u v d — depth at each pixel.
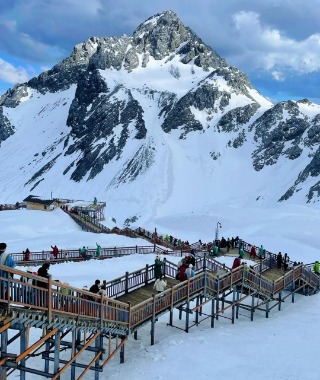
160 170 169.25
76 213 77.19
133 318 23.67
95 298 20.47
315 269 41.34
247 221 94.00
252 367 22.91
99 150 186.62
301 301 37.34
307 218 90.56
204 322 30.77
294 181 158.50
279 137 191.75
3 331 16.09
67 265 41.28
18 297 15.66
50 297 17.03
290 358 24.25
